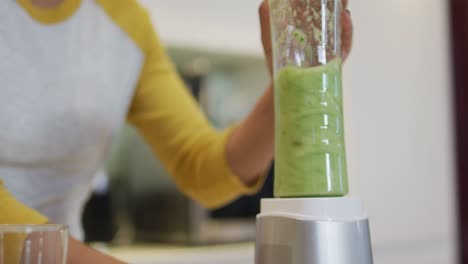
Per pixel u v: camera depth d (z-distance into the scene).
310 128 0.51
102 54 0.92
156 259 1.63
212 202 0.93
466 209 2.51
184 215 1.78
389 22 2.18
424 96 2.28
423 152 2.26
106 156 0.99
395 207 2.15
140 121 1.00
